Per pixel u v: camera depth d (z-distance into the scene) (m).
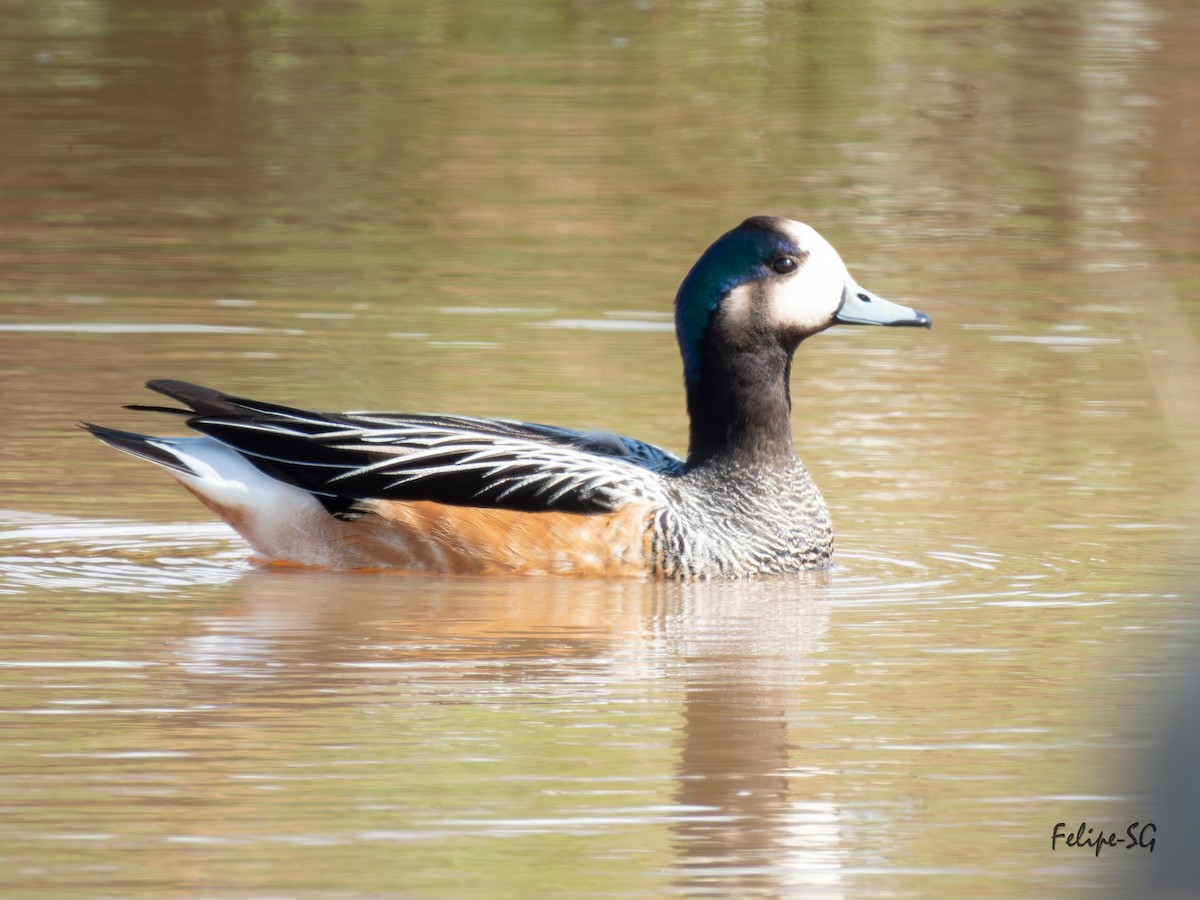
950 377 18.28
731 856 8.06
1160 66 34.41
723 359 13.32
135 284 21.30
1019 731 9.76
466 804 8.66
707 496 13.19
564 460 13.07
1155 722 3.70
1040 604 12.27
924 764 9.28
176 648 11.16
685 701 10.30
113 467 15.34
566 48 36.09
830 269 13.39
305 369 17.92
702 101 32.19
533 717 9.99
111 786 8.84
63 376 17.69
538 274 22.09
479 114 30.97
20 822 8.38
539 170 27.73
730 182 26.92
